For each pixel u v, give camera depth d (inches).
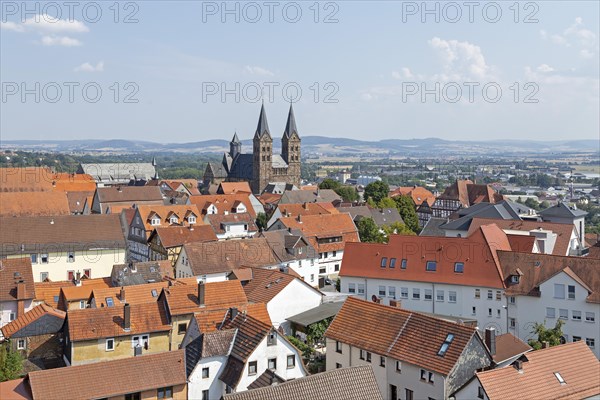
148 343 2721.5
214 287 2957.7
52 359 2701.8
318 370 2613.2
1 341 2706.7
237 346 2236.7
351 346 2410.2
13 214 5113.2
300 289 3216.0
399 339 2290.8
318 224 4931.1
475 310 3206.2
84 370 1999.3
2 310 3041.3
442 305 3316.9
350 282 3612.2
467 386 2028.8
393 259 3523.6
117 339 2640.3
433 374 2095.2
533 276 3078.2
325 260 4751.5
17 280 3125.0
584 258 3016.7
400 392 2229.3
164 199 7249.0
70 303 3174.2
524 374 2014.0
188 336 2647.6
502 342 2421.3
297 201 7465.6
